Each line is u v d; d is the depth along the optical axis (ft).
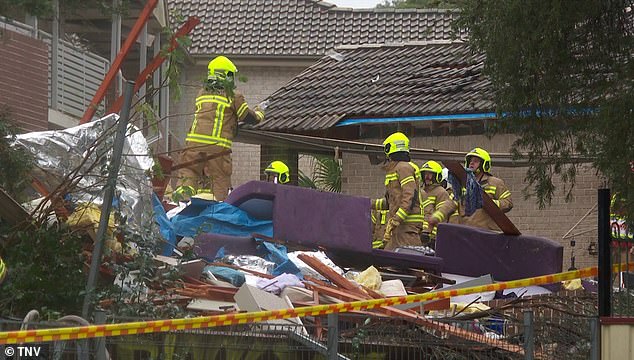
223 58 58.18
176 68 40.19
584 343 35.68
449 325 36.60
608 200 35.55
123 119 36.76
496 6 39.91
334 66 90.17
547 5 38.99
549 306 39.83
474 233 52.44
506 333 37.29
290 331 31.78
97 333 27.37
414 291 50.11
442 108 76.02
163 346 30.14
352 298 42.86
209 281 42.78
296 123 80.23
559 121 41.06
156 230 43.09
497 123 42.52
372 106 80.18
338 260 52.47
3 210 37.63
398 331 35.40
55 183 41.83
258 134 77.66
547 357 36.22
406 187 58.13
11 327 28.71
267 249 49.70
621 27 39.70
